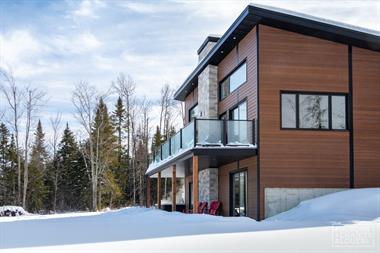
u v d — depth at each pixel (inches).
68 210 1688.0
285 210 595.2
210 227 422.6
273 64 610.9
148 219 572.1
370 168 619.5
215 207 749.9
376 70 633.0
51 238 367.9
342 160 614.5
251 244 292.2
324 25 595.5
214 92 799.7
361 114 625.0
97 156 1550.2
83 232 414.6
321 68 619.5
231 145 609.9
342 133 617.6
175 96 1071.6
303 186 601.9
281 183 598.2
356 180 614.5
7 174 1720.0
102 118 1636.3
